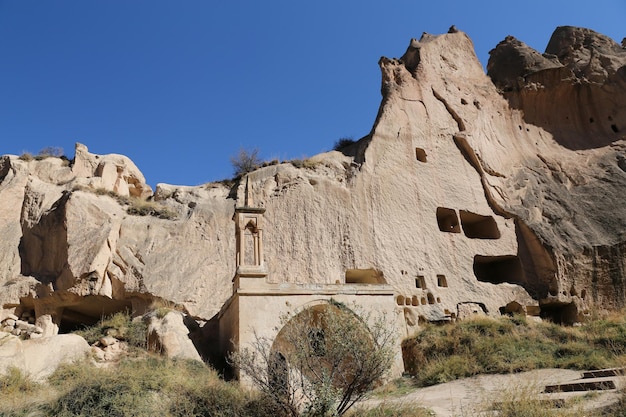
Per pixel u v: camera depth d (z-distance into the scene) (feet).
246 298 55.21
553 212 92.53
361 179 85.25
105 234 69.26
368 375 39.60
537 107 106.93
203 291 70.18
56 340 51.57
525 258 89.10
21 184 78.02
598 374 47.14
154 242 72.08
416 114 95.35
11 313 66.90
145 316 61.72
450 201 90.27
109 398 37.73
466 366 57.57
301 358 39.99
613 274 85.25
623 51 113.19
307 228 79.10
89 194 73.77
